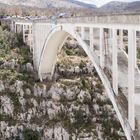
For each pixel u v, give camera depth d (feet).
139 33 145.38
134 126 98.12
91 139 248.32
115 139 249.34
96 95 269.85
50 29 214.28
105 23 114.11
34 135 249.55
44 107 262.06
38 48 262.26
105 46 122.11
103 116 262.47
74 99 267.18
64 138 249.14
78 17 145.48
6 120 254.47
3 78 268.62
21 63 283.79
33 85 268.41
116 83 108.88
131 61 95.50
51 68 272.92
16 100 262.06
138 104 98.27
